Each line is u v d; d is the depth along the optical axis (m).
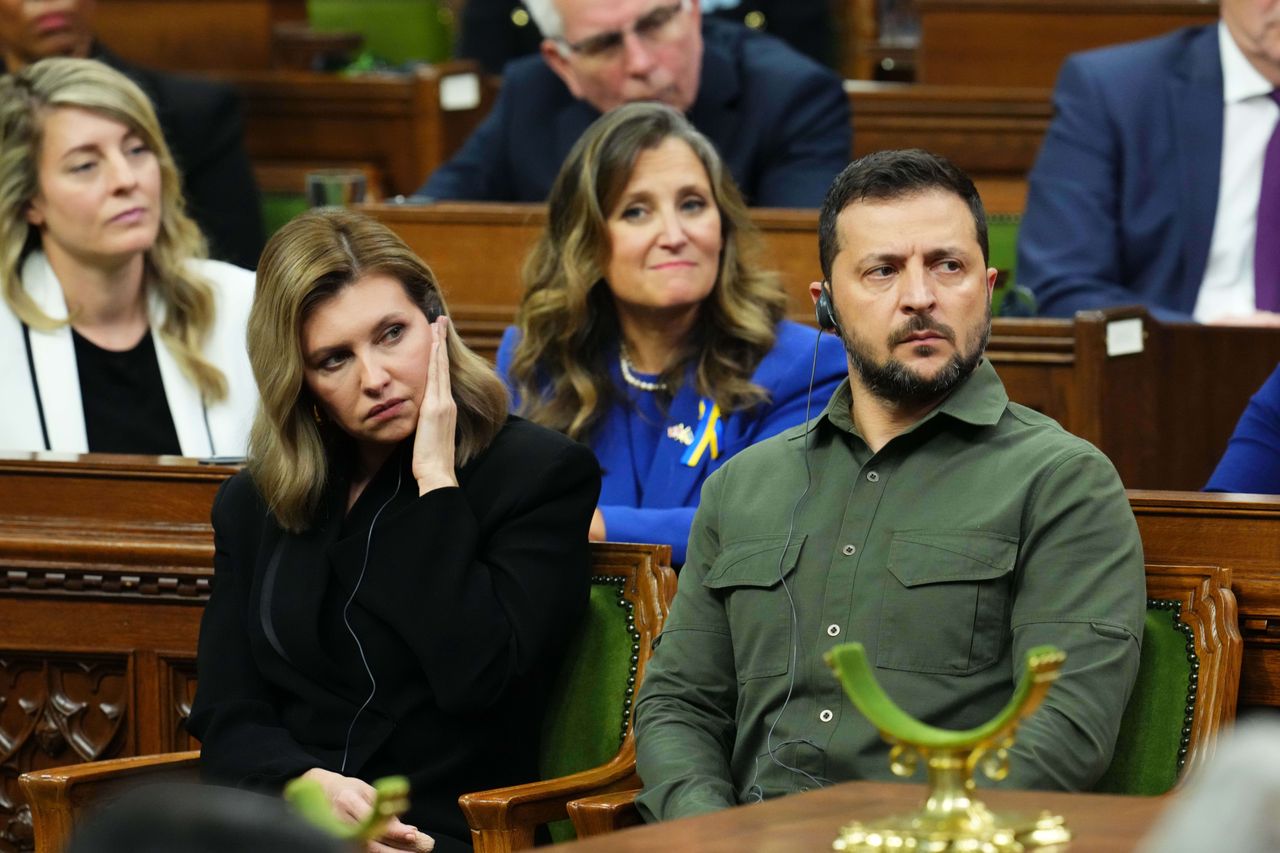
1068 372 15.43
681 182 13.05
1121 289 18.12
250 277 15.55
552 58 19.58
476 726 10.59
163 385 15.09
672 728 9.74
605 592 11.04
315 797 5.41
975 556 9.20
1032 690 5.85
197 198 21.23
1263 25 17.98
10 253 14.88
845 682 6.08
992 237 21.14
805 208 18.83
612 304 13.58
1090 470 9.27
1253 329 14.96
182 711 12.57
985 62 25.95
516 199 20.36
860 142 23.34
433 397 10.79
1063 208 18.61
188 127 21.19
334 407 10.85
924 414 9.68
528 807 9.55
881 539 9.48
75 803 10.33
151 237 14.87
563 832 10.73
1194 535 10.01
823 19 30.45
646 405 13.38
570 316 13.35
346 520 10.98
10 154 14.68
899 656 9.22
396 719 10.53
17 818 12.84
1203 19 25.38
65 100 14.70
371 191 25.53
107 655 12.62
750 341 13.20
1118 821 6.18
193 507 12.53
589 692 10.88
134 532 12.55
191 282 15.18
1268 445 11.94
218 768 10.39
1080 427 15.13
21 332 14.95
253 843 4.33
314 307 10.74
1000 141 22.92
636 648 10.81
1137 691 9.50
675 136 13.21
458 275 17.59
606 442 13.39
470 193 20.55
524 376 13.64
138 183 14.77
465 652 10.34
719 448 13.00
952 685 9.13
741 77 19.55
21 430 14.80
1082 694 8.77
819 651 9.41
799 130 19.23
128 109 14.84
